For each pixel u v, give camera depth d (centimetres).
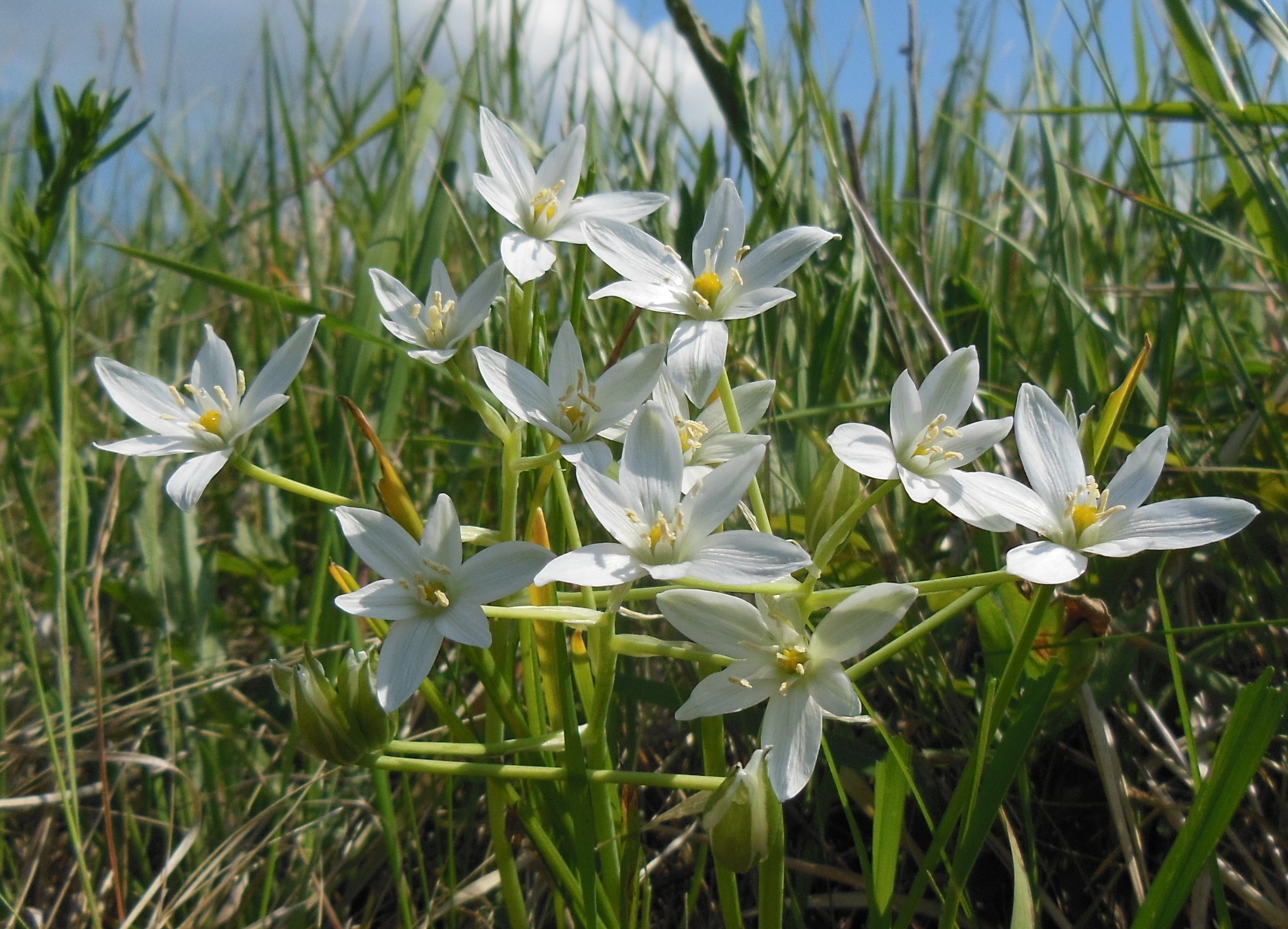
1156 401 29
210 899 22
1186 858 15
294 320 40
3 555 27
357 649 24
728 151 33
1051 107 35
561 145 20
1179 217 27
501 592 16
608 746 23
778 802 16
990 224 41
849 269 34
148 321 35
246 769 28
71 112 26
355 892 24
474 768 16
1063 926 21
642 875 21
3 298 50
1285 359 31
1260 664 26
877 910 17
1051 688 16
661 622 28
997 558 23
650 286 19
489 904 23
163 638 29
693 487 17
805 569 19
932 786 23
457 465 32
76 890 24
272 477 18
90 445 38
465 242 36
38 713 28
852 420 31
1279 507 27
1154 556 26
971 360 17
